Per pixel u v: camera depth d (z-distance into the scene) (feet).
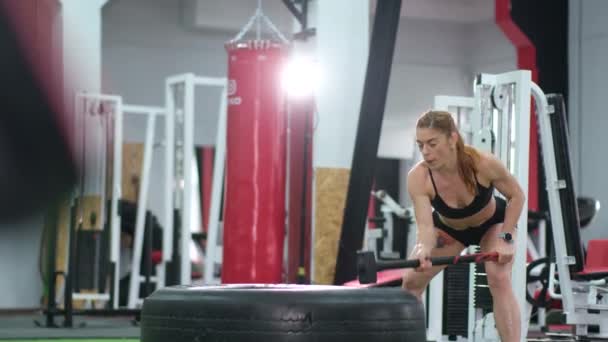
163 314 12.80
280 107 33.65
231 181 33.58
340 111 38.42
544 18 56.08
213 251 37.50
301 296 12.09
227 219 33.63
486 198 15.60
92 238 38.75
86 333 30.50
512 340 15.96
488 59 66.64
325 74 38.37
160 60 63.46
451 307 22.84
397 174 67.67
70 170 4.98
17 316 40.81
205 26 62.80
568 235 23.98
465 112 24.88
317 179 37.65
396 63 67.31
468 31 68.33
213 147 64.13
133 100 62.69
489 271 15.96
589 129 55.06
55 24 44.27
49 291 33.83
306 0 39.24
